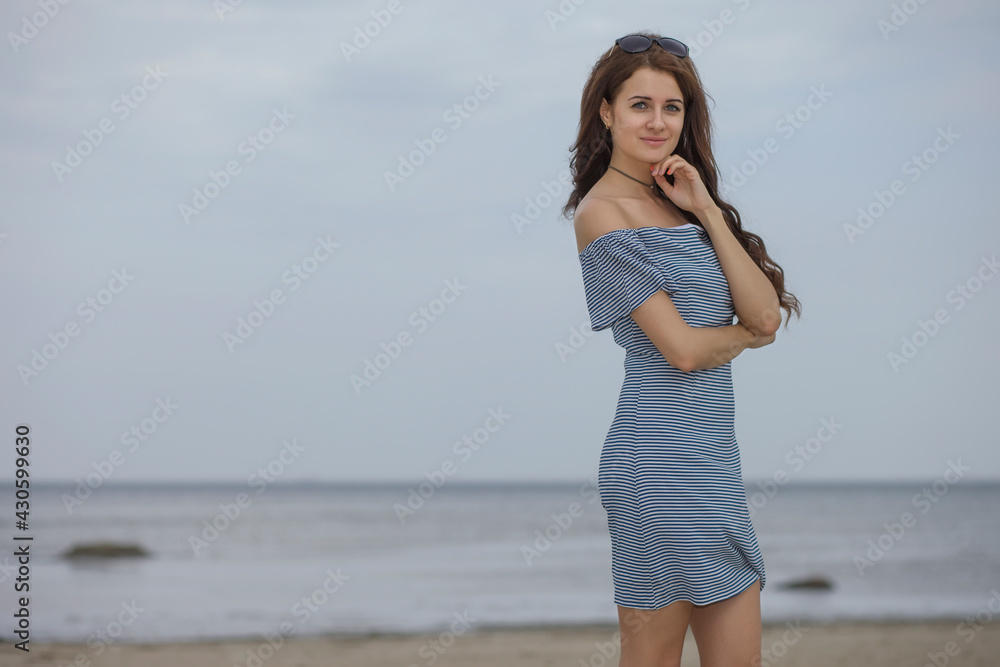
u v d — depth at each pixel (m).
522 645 8.88
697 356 2.21
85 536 31.91
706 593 2.20
